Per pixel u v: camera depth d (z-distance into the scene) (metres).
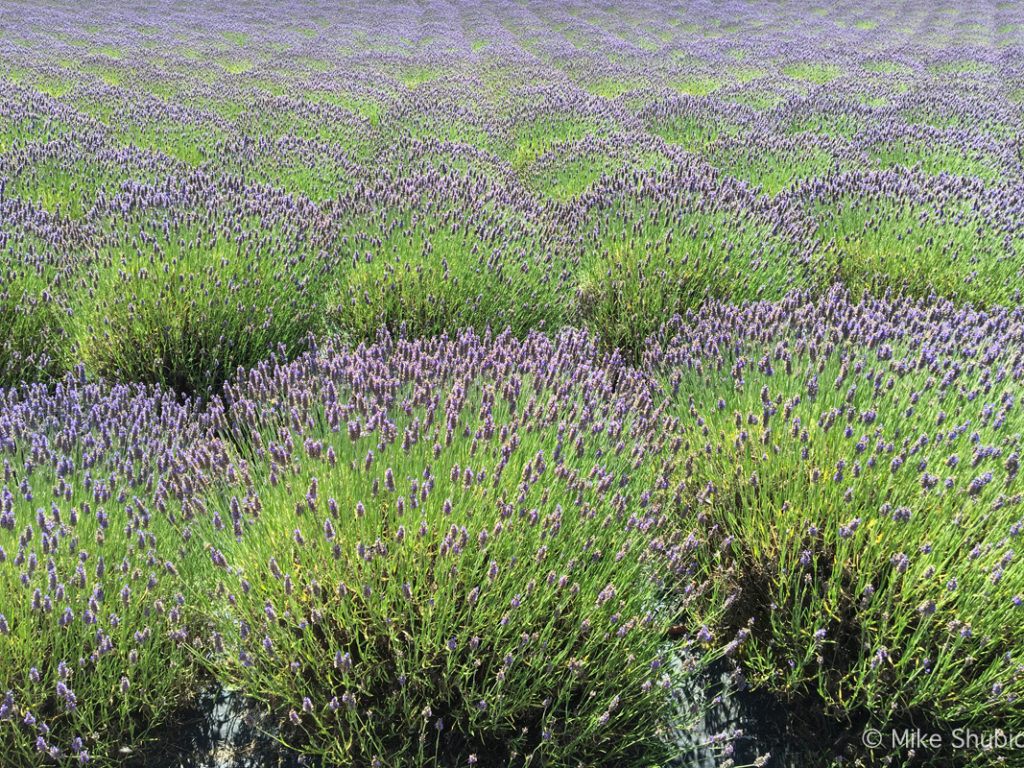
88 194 6.79
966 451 2.82
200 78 15.87
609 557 2.54
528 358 3.59
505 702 2.28
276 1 36.72
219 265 4.81
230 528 2.62
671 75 18.53
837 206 6.68
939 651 2.40
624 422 3.18
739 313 4.27
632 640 2.47
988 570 2.39
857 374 3.25
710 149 9.79
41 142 7.85
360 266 5.23
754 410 3.28
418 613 2.43
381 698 2.41
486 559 2.48
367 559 2.38
